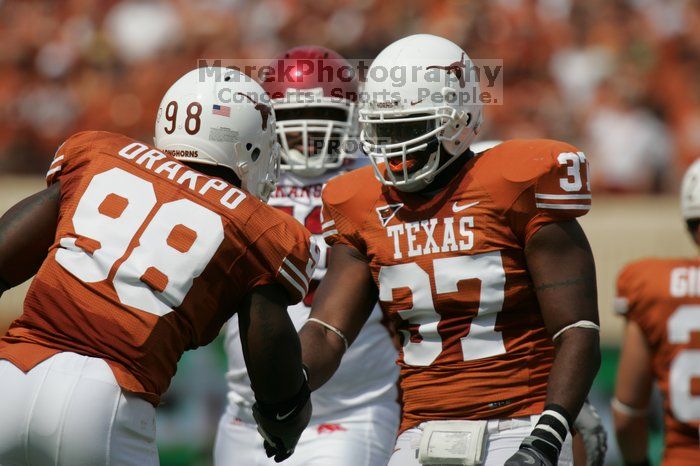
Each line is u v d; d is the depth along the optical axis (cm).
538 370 891
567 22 3197
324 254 1238
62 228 842
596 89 3045
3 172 3027
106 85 3238
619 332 1891
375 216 927
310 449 1202
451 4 3178
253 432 1239
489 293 883
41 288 826
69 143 897
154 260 812
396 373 1259
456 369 895
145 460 812
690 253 1925
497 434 877
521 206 871
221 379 1762
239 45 3288
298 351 845
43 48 3331
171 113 900
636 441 1305
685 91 3069
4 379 800
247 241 827
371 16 3228
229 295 831
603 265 1945
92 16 3366
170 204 834
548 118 2969
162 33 3338
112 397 788
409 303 908
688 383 1230
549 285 863
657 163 2919
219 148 890
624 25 3197
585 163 885
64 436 775
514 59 3084
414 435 908
